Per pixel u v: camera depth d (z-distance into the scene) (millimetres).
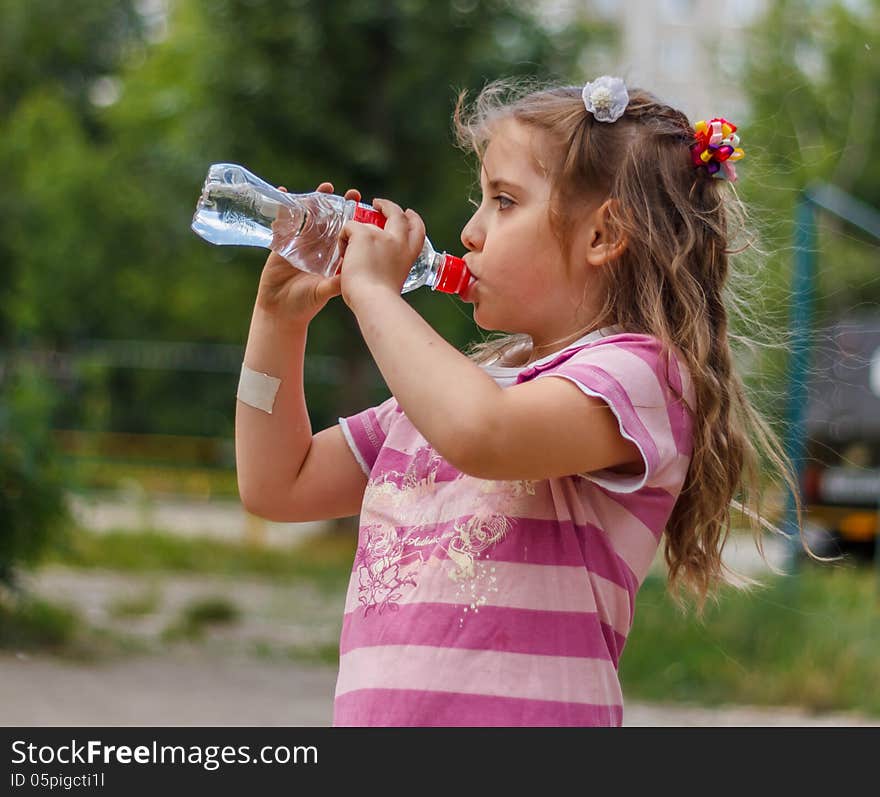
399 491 2773
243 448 3117
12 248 15305
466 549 2598
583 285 2701
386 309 2547
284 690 8820
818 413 16188
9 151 16438
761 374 3402
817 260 11484
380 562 2709
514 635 2531
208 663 9781
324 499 3098
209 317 28609
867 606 10867
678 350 2660
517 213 2719
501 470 2400
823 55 31328
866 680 9117
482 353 3133
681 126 2859
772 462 3006
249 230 3107
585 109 2750
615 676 2611
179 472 26422
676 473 2604
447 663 2537
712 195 2850
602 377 2479
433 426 2402
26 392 10219
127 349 28562
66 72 32469
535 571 2559
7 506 9844
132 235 27062
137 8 33594
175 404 28703
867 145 31156
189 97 18641
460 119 3182
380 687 2580
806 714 8609
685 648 9555
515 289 2707
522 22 17453
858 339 16703
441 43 17016
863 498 16672
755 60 30938
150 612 12016
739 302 3123
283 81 17203
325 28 17016
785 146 11336
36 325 12828
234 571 15758
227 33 17500
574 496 2590
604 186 2703
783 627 9828
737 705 8805
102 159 27641
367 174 17469
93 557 14984
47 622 10039
